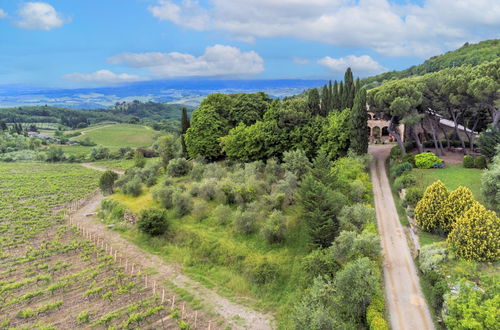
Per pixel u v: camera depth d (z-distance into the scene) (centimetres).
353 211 3281
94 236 4700
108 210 5522
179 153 7562
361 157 5006
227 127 6688
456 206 3034
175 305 3108
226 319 2917
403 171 4788
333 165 4919
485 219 2567
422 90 5231
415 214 3353
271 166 5231
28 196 6906
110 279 3506
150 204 5138
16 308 3041
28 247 4325
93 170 10406
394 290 2611
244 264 3559
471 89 4469
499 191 3088
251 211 4109
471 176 4278
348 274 2356
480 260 2542
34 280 3462
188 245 4091
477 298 1884
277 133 5638
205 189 4875
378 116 6028
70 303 3112
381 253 3100
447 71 5272
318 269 2873
